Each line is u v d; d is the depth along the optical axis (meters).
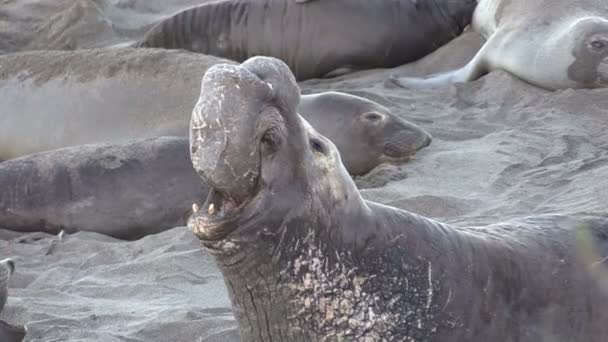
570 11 41.28
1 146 36.47
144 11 56.91
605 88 37.81
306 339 13.19
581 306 14.31
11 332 18.81
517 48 40.22
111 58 36.44
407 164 31.91
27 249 27.23
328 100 32.97
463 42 46.34
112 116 35.00
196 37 49.94
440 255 13.70
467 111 37.25
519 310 14.02
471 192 28.62
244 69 12.04
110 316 21.91
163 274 24.33
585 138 32.72
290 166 12.42
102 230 28.28
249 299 13.11
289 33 47.94
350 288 13.07
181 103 34.50
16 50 51.94
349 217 13.16
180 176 28.34
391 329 13.21
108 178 28.44
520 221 15.76
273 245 12.55
